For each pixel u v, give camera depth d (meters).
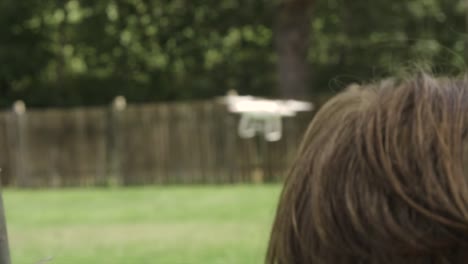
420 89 1.03
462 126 0.97
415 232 0.93
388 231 0.94
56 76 32.22
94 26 30.67
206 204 14.55
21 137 20.98
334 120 1.07
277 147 19.53
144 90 32.12
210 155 19.88
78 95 32.06
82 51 31.67
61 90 32.03
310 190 1.03
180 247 9.62
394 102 1.03
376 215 0.95
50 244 10.29
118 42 31.16
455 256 0.93
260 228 10.61
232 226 11.27
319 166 1.02
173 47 30.84
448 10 30.42
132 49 31.52
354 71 30.78
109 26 30.89
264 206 13.61
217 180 19.83
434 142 0.96
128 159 20.42
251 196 15.62
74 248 9.91
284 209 1.06
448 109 0.99
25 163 20.94
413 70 1.17
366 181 0.97
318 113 1.12
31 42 31.50
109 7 30.48
